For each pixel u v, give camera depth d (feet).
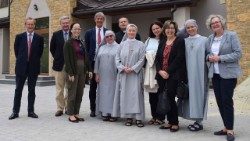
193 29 14.96
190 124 16.21
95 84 18.52
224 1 32.14
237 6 28.81
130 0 36.78
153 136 14.30
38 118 18.20
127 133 14.88
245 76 28.27
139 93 16.30
